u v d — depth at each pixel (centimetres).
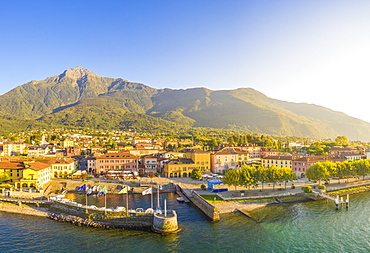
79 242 7050
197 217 9081
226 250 6656
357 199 11481
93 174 16325
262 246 6888
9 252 6475
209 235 7544
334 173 13350
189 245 6906
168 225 7775
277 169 12188
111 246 6838
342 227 8194
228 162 17938
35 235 7481
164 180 14812
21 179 12619
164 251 6581
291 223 8506
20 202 9938
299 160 17075
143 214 8262
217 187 12950
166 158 18238
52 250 6600
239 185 12025
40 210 9544
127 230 7906
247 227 8156
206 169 17062
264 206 10312
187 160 17125
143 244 6950
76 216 8794
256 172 12125
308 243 7069
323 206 10406
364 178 15512
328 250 6694
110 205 10394
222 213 9494
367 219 8900
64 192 12456
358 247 6856
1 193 11294
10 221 8550
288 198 11144
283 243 7062
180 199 11162
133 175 15212
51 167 15125
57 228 8019
